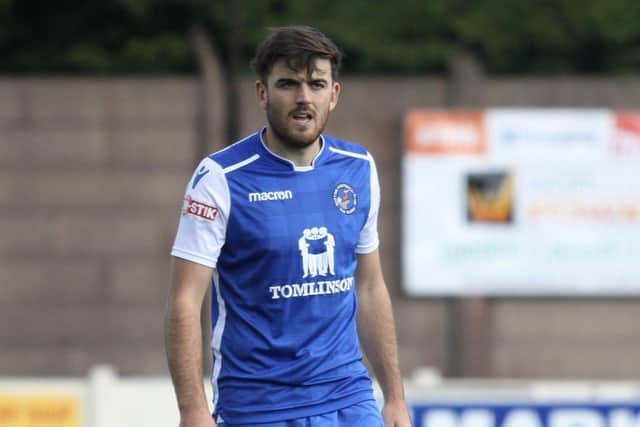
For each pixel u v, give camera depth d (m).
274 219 15.35
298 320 15.52
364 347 16.62
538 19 64.50
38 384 34.00
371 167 16.02
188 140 50.28
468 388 32.16
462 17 64.19
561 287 50.78
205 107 50.09
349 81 50.38
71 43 61.22
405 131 50.28
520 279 50.69
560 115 50.41
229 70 56.19
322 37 15.20
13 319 50.47
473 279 50.59
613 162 50.56
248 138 15.71
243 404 15.52
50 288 50.47
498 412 31.03
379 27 62.97
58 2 61.22
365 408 15.83
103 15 61.38
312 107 15.11
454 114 50.25
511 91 50.44
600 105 50.59
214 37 60.97
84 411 33.94
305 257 15.43
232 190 15.33
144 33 61.34
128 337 50.69
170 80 50.22
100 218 50.50
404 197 50.31
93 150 50.34
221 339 15.61
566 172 50.53
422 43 62.59
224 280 15.53
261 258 15.36
